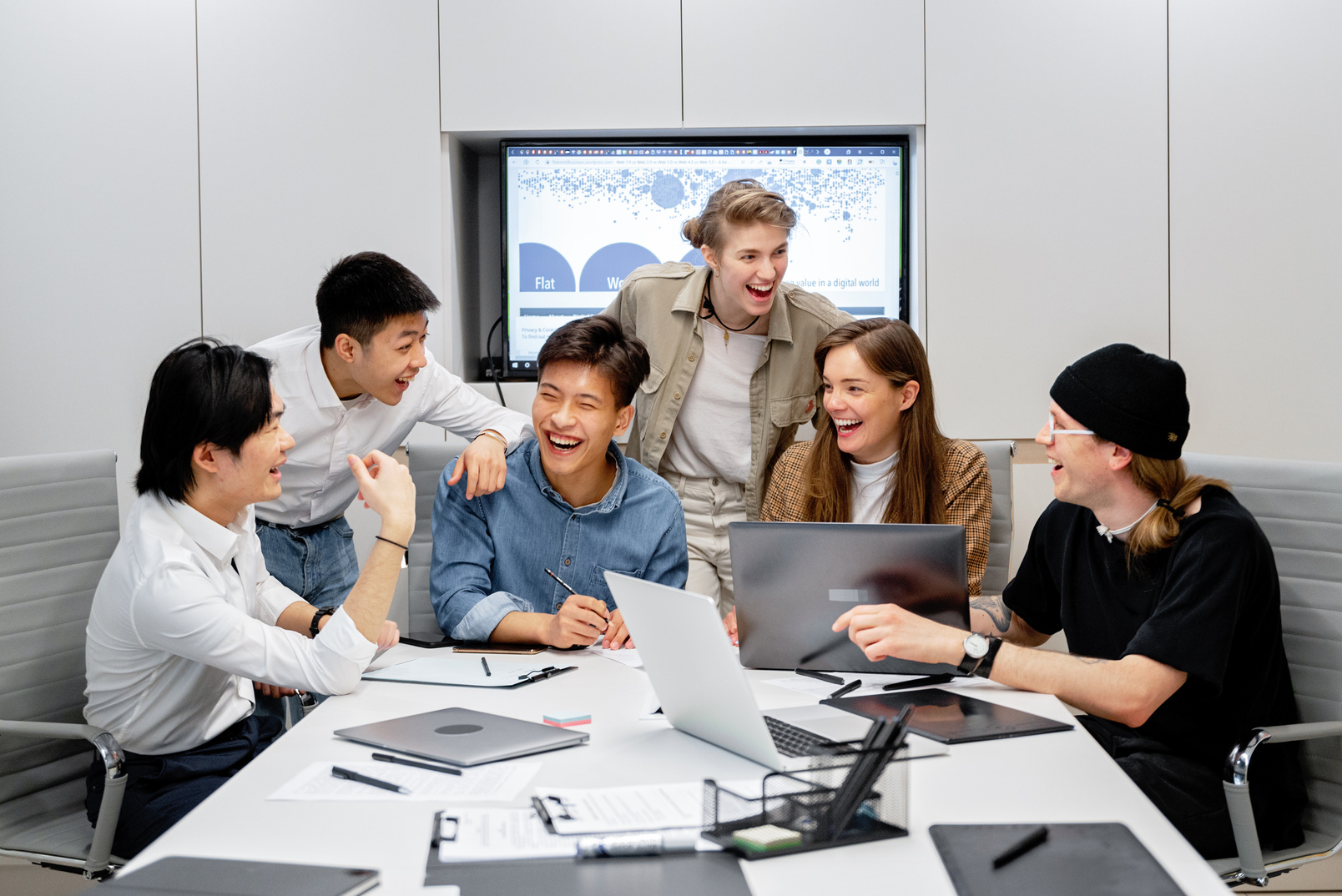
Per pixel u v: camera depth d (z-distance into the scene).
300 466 2.18
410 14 2.85
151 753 1.63
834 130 2.89
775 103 2.84
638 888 0.85
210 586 1.48
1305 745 1.67
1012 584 1.84
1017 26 2.83
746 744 1.15
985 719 1.29
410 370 2.03
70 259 2.90
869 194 2.96
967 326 2.89
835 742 1.08
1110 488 1.56
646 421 2.52
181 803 1.53
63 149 2.88
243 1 2.85
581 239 2.96
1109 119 2.84
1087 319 2.88
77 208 2.89
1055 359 2.88
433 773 1.12
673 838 0.93
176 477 1.51
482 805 1.03
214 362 1.49
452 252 2.90
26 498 1.81
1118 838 0.93
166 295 2.91
